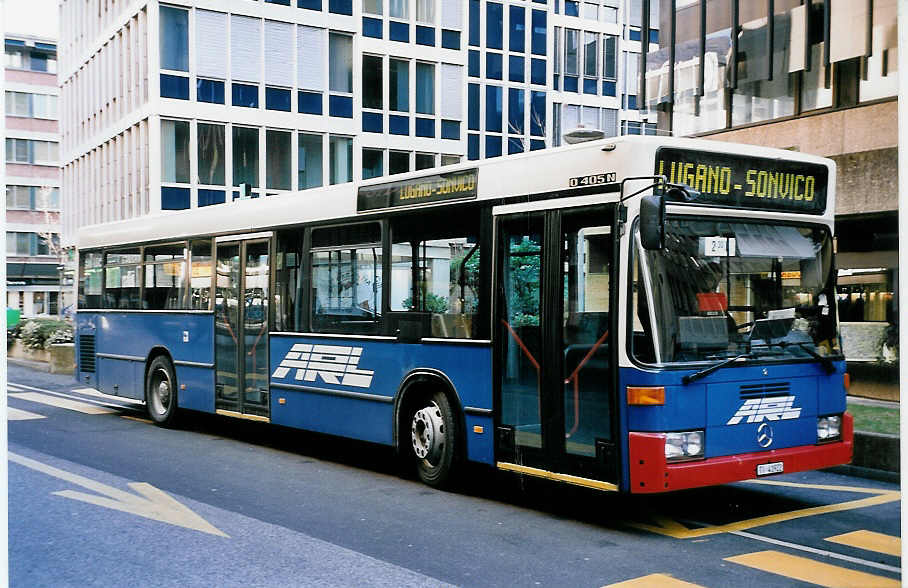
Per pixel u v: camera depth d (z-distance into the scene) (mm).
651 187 7105
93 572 6270
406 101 39406
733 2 17969
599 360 7527
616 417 7332
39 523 7688
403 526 7699
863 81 15797
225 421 15078
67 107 43375
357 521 7875
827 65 16328
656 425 7145
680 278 7441
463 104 41062
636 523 7852
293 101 35375
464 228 9008
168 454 11484
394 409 9781
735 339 7621
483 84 45656
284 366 11477
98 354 15969
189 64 33312
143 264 14750
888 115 15352
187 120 33406
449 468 9062
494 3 45906
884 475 9898
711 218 7699
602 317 7531
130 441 12594
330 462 10992
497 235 8609
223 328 12727
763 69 17453
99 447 11992
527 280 8281
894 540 7258
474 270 8859
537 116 47031
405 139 39344
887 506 8578
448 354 9102
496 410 8555
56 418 15164
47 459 10906
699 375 7281
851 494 9188
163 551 6812
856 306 16172
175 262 13914
